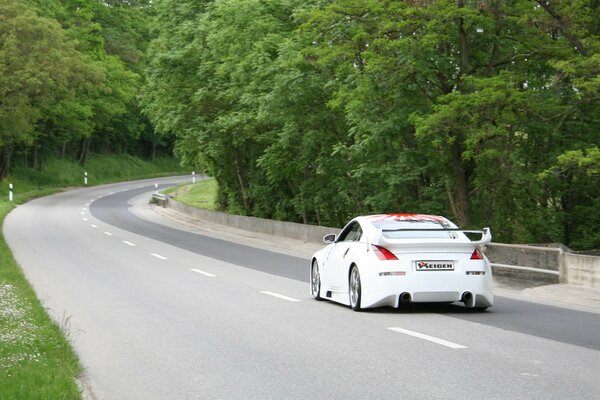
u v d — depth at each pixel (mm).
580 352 10984
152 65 50125
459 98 27547
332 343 11891
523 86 32469
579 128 32500
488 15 29312
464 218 31750
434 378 9344
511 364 10141
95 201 75250
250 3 40625
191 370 10156
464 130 28500
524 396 8391
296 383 9250
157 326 13844
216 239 40156
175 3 50500
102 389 9234
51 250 31922
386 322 13977
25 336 11703
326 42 31953
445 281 14781
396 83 29875
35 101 81625
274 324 13875
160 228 47719
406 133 32469
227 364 10477
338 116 37375
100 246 34219
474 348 11336
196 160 56062
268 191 51094
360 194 39344
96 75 72562
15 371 9156
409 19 29156
